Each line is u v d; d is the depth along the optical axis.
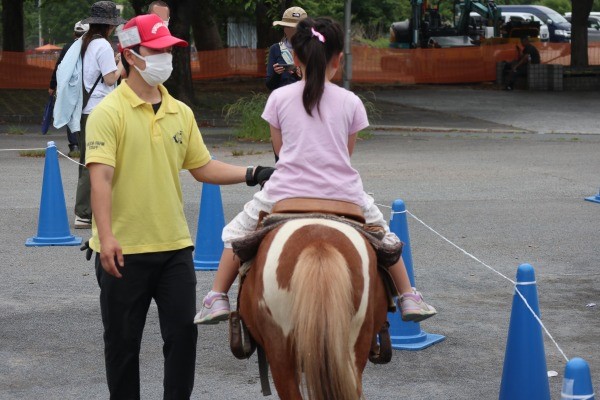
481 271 10.20
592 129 26.11
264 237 4.80
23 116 26.78
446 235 11.91
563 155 19.73
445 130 25.12
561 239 11.76
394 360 7.39
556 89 38.41
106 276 5.59
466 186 15.52
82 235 11.71
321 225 4.64
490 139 23.16
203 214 10.23
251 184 5.80
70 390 6.70
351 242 4.59
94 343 7.75
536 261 10.65
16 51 38.69
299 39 4.96
